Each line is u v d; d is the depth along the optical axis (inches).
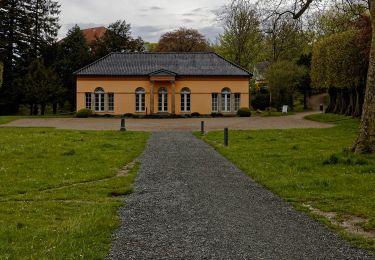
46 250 263.4
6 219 340.5
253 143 949.2
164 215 360.8
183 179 530.6
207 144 955.3
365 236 302.8
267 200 417.7
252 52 2795.3
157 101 2461.9
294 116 2225.6
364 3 889.5
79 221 331.9
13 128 1444.4
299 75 2851.9
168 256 260.4
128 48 3127.5
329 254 265.3
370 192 438.6
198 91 2456.9
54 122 1862.7
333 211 373.4
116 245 281.1
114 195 447.2
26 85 2591.0
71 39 2974.9
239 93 2464.3
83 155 733.3
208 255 262.1
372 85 658.2
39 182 503.8
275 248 275.9
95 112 2427.4
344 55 1759.4
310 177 522.6
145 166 634.8
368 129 661.3
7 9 2741.1
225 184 498.9
